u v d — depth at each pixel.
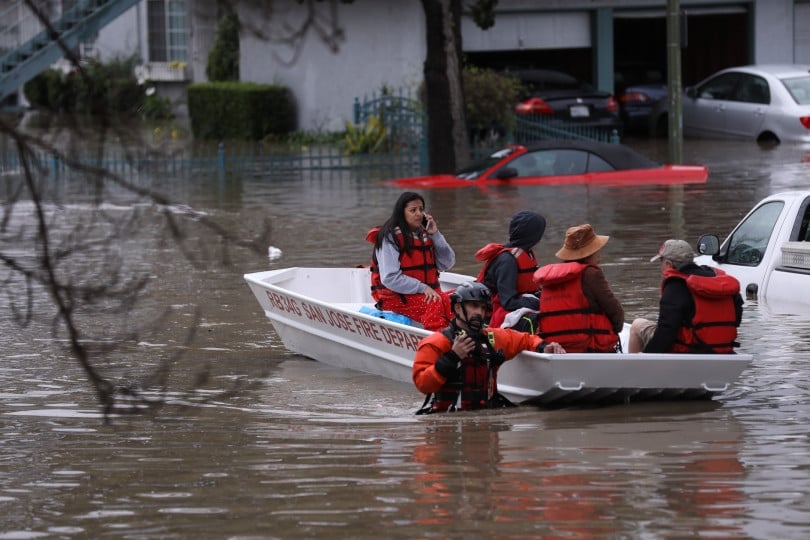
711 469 9.38
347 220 26.47
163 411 11.99
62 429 11.30
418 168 38.41
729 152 37.28
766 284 16.30
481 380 11.71
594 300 12.02
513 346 11.78
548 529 8.02
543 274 12.07
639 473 9.29
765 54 47.78
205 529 8.22
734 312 12.12
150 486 9.29
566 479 9.16
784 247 16.08
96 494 9.11
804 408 11.52
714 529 7.96
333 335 14.19
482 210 26.64
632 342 12.95
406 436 10.76
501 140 41.31
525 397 11.95
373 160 39.50
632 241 22.11
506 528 8.05
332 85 46.50
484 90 40.00
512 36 45.59
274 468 9.72
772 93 39.41
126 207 28.95
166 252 22.61
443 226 24.47
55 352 14.75
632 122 45.16
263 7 15.90
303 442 10.63
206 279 19.80
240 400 12.55
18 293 18.56
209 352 14.95
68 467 9.88
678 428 10.86
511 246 13.30
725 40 49.66
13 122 9.90
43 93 51.12
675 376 11.76
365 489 9.03
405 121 41.75
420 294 14.14
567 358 11.46
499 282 13.09
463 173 32.28
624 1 45.88
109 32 58.75
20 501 8.97
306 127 47.50
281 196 31.42
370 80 45.66
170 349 15.04
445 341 11.45
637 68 48.72
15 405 12.28
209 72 52.94
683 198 27.55
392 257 14.02
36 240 12.06
